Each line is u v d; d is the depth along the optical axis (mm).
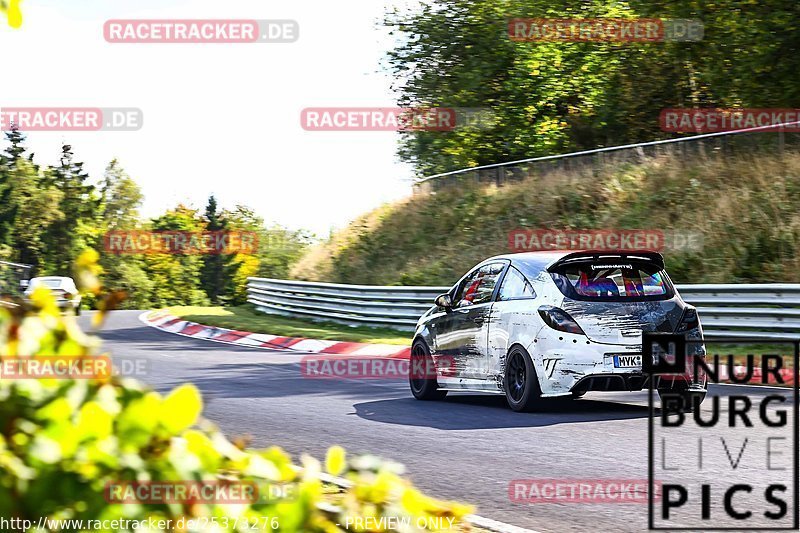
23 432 3361
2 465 3318
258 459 3865
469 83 69438
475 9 70688
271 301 61438
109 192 189000
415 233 61406
